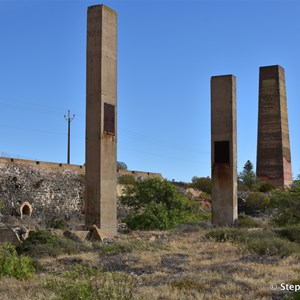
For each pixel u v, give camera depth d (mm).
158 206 33500
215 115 33281
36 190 42188
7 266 15242
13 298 12297
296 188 33906
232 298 12344
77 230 25297
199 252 20656
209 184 63250
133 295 11547
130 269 16766
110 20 26875
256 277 15148
